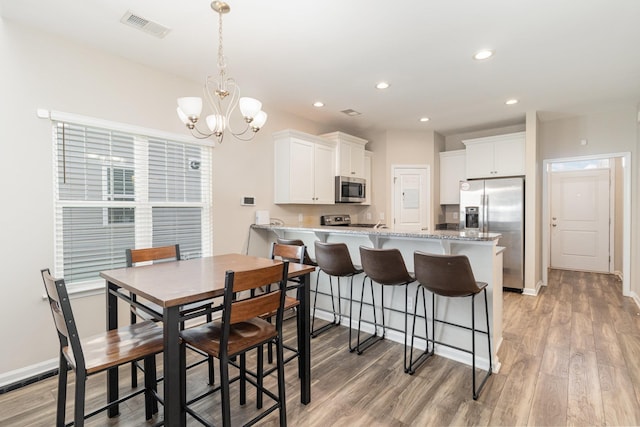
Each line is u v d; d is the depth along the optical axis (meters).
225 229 3.59
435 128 5.25
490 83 3.36
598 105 4.08
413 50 2.65
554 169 6.30
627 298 4.21
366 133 5.55
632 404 1.98
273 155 4.13
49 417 1.92
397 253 2.38
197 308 1.72
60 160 2.47
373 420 1.88
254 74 3.12
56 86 2.43
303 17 2.18
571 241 6.16
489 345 2.34
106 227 2.74
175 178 3.19
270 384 2.27
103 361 1.46
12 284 2.26
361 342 2.94
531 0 2.00
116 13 2.15
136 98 2.87
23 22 2.26
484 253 2.48
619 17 2.17
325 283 3.56
